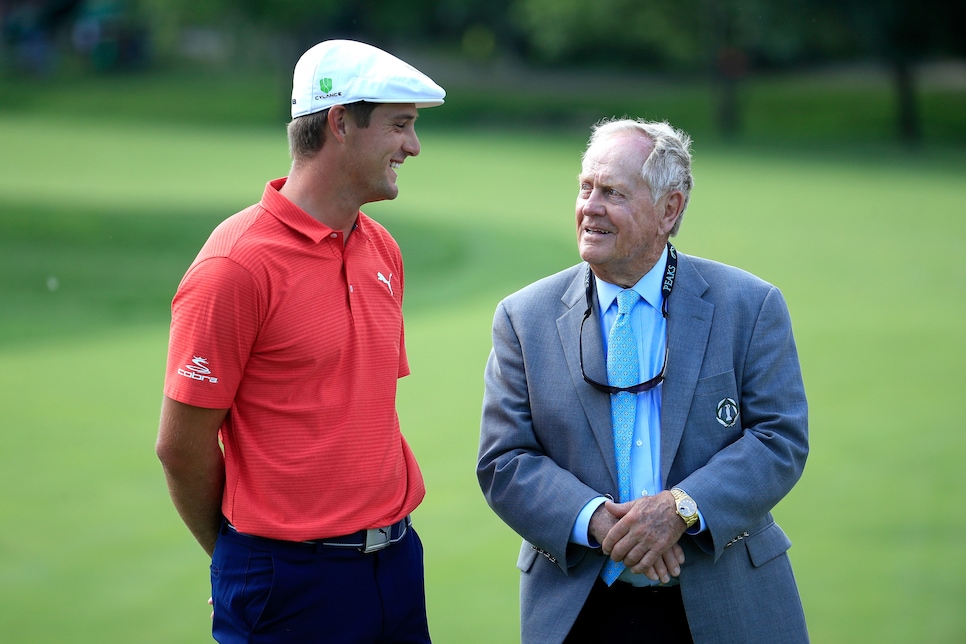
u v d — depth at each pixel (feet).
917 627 50.90
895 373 107.86
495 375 34.78
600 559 32.35
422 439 87.04
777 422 32.32
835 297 149.48
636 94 542.98
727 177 308.40
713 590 31.83
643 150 32.12
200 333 29.48
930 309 141.38
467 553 63.21
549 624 32.65
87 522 68.64
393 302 33.06
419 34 635.25
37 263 181.78
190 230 212.64
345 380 31.12
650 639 33.04
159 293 166.30
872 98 503.61
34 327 140.87
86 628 52.54
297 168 31.17
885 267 172.55
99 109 469.16
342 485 30.89
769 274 166.40
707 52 516.73
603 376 32.96
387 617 32.22
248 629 31.04
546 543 31.99
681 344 32.76
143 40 560.61
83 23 568.00
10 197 234.58
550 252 196.13
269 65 583.99
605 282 33.76
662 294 33.42
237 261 29.53
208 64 578.66
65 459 82.43
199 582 59.52
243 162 320.29
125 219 218.38
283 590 30.58
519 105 509.76
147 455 83.82
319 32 529.04
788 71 574.15
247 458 30.63
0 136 363.56
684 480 31.48
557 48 530.27
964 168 340.39
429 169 319.27
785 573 33.24
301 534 30.48
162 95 503.20
